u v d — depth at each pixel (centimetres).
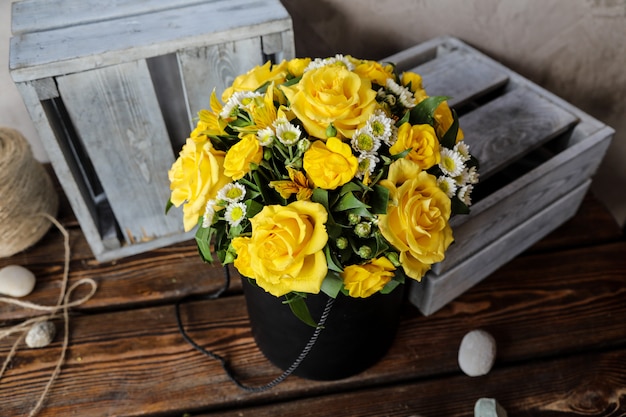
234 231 64
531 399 81
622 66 106
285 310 72
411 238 60
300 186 62
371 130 62
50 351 86
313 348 75
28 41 79
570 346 86
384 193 61
